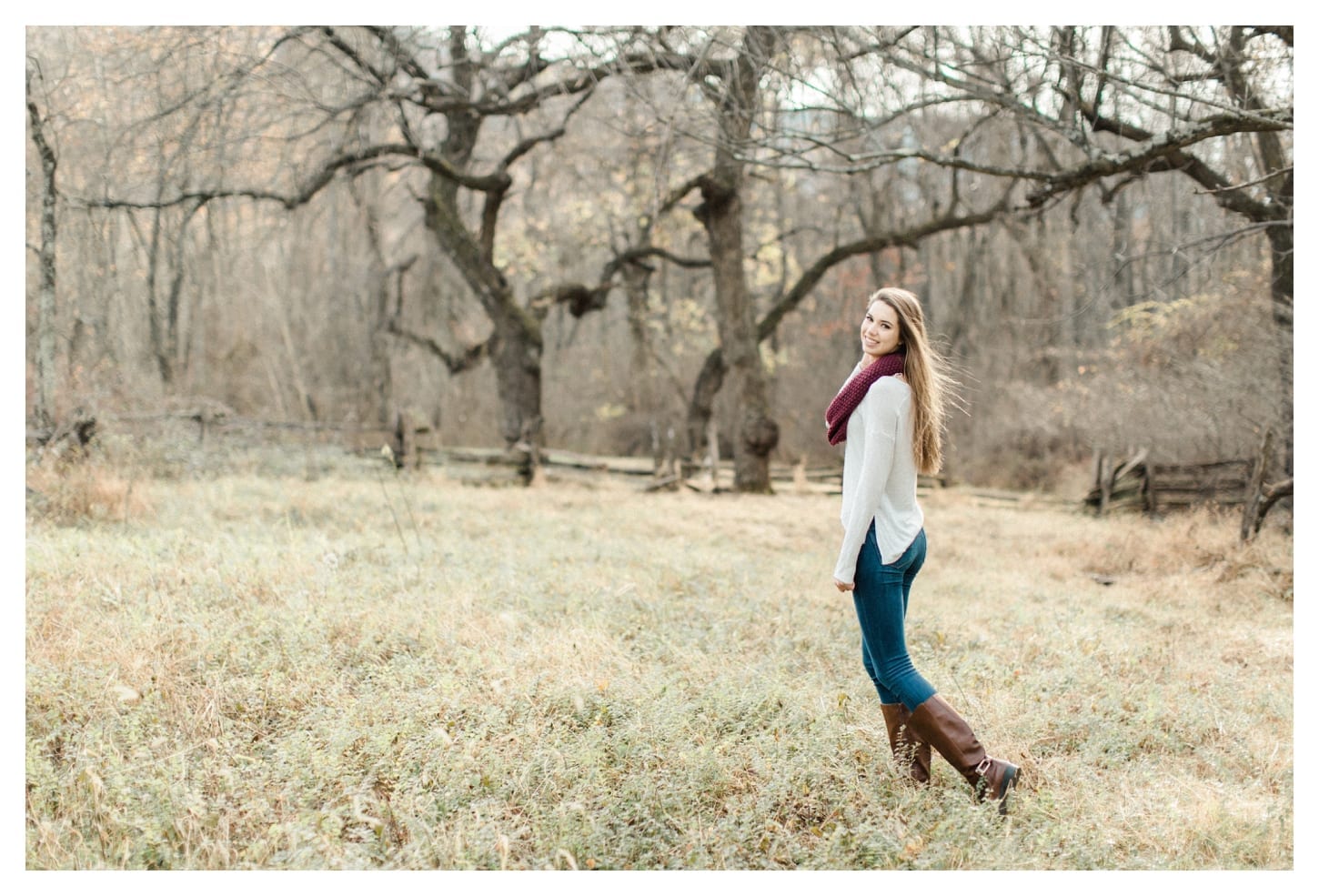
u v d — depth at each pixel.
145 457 10.78
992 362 21.16
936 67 7.53
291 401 20.80
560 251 21.80
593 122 16.66
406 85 13.01
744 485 14.84
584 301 18.02
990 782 3.22
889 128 12.54
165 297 18.75
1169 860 2.97
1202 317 11.93
